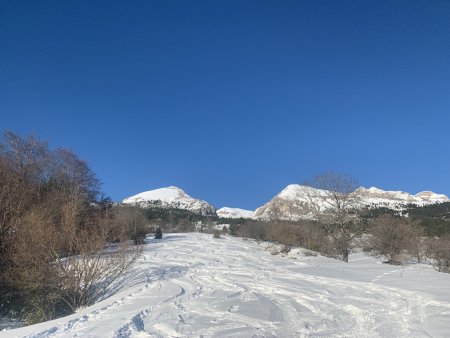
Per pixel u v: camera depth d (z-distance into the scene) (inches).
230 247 1692.9
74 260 618.5
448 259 1190.9
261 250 1590.8
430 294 501.4
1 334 367.2
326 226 1568.7
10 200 758.5
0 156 1321.4
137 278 725.9
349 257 1502.2
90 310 444.8
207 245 1770.4
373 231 1456.7
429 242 1336.1
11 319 621.6
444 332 343.0
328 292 562.6
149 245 1679.4
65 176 1628.9
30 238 628.4
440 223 1940.2
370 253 1568.7
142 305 462.0
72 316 423.2
